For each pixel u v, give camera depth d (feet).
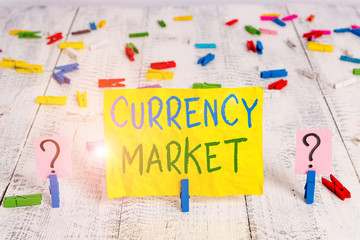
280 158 4.77
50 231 4.03
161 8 7.64
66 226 4.08
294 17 7.34
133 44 6.65
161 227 4.09
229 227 4.07
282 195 4.38
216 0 7.99
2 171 4.64
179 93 4.24
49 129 5.16
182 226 4.09
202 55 6.41
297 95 5.69
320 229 4.04
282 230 4.04
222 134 4.25
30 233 4.01
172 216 4.19
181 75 6.00
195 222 4.13
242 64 6.24
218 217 4.17
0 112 5.40
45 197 4.37
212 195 4.30
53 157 4.14
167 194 4.30
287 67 6.22
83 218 4.16
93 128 5.19
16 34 6.94
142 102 4.22
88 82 5.93
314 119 5.30
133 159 4.25
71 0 7.95
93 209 4.25
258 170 4.29
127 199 4.36
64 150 4.13
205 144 4.25
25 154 4.85
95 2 7.99
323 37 6.84
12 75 6.06
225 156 4.27
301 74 6.08
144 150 4.25
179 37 6.83
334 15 7.47
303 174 4.60
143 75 6.02
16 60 6.23
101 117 5.34
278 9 7.62
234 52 6.49
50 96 5.63
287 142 4.97
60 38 6.81
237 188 4.31
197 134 4.25
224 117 4.24
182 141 4.25
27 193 4.40
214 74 6.03
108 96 4.20
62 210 4.23
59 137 4.09
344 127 5.20
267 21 7.27
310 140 4.13
